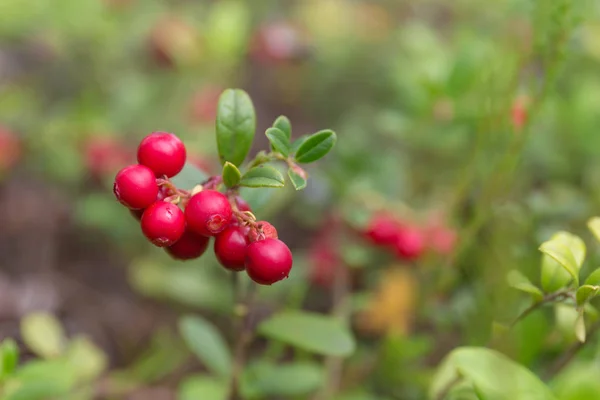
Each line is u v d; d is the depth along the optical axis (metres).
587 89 0.35
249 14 0.53
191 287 0.33
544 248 0.20
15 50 0.48
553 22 0.26
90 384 0.29
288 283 0.30
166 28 0.42
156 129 0.41
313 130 0.47
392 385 0.28
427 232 0.29
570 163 0.35
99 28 0.45
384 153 0.34
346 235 0.31
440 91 0.31
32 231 0.39
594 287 0.19
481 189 0.30
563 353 0.23
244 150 0.21
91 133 0.39
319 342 0.23
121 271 0.38
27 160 0.41
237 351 0.24
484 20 0.46
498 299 0.23
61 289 0.36
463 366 0.20
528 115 0.27
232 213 0.20
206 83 0.43
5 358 0.23
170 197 0.20
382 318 0.30
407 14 0.53
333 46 0.48
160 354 0.33
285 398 0.28
